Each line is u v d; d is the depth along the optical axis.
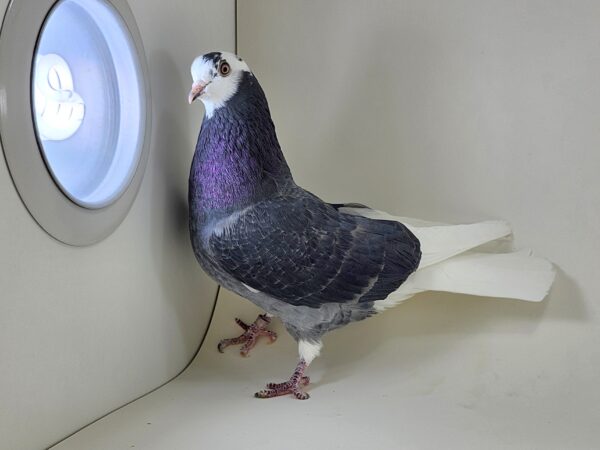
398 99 0.49
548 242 0.47
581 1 0.44
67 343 0.32
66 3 0.31
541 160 0.47
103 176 0.35
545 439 0.37
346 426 0.38
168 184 0.42
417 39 0.48
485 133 0.48
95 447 0.33
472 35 0.47
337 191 0.52
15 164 0.27
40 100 0.29
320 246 0.40
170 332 0.43
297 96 0.52
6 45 0.26
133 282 0.38
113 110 0.35
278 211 0.40
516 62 0.46
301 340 0.43
